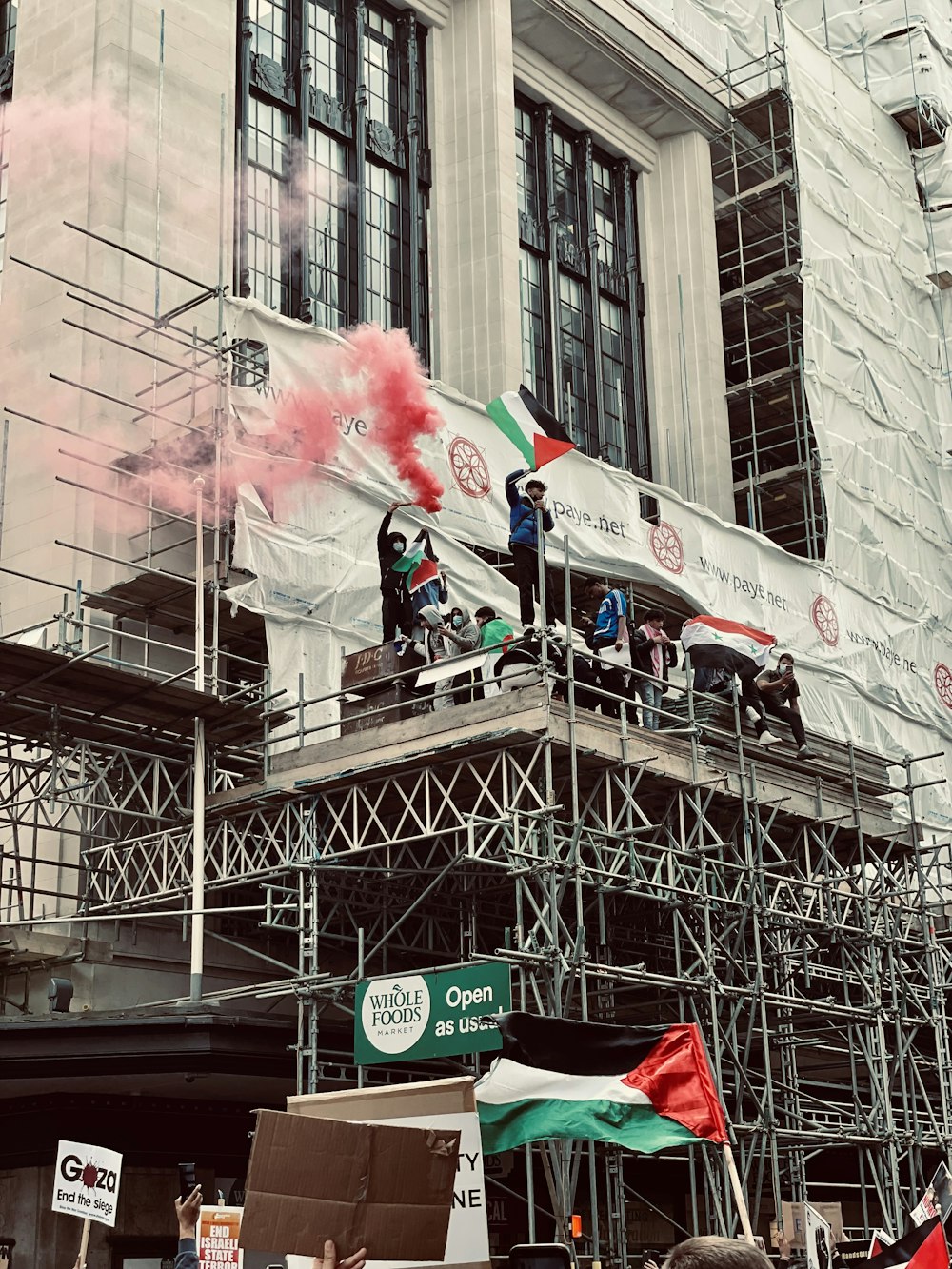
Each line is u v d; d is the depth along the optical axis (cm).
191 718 2088
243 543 2273
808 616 3578
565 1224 1633
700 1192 2723
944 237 4541
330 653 2405
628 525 3128
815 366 3847
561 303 3656
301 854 1958
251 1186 728
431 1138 767
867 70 4662
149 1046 1870
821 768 2381
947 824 3859
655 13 4162
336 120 3181
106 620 2325
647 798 2072
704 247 3994
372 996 1664
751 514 4000
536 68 3744
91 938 2125
